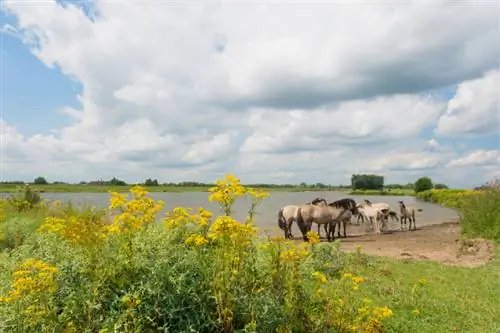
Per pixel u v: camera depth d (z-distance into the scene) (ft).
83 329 13.71
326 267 28.68
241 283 15.98
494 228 49.70
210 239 17.53
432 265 35.55
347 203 65.62
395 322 20.79
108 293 14.57
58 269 15.44
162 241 16.74
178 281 14.82
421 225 86.17
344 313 17.67
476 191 65.98
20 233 29.68
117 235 16.01
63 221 17.78
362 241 58.75
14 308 13.71
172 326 14.40
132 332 13.51
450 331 20.22
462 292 26.76
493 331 20.22
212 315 15.07
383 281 28.25
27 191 57.11
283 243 17.69
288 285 16.56
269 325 15.38
